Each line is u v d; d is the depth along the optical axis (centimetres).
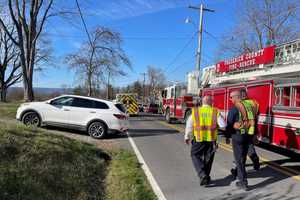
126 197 641
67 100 1496
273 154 1175
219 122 750
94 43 4212
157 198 649
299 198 674
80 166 800
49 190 614
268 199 663
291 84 1013
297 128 978
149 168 900
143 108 4791
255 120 755
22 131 920
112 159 996
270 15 3691
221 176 834
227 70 1614
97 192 683
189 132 755
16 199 544
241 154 738
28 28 2628
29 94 2612
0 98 5931
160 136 1619
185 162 997
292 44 1106
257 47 3831
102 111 1469
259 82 1209
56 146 863
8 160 673
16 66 5931
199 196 673
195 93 2181
